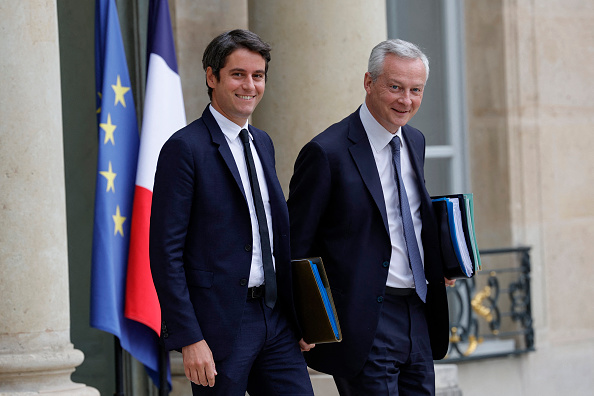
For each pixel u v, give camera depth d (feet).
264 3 43.80
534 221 60.08
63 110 47.55
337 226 30.07
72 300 47.55
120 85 40.65
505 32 59.57
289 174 43.52
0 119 33.53
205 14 48.24
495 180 60.03
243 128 27.43
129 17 46.73
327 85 43.29
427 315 31.32
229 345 26.11
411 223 30.35
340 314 29.84
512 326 59.47
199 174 26.09
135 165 40.75
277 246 27.48
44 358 33.76
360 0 43.70
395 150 30.58
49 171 34.40
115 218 39.81
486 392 57.93
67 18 47.67
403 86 29.55
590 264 61.67
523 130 59.82
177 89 42.27
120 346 41.88
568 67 61.31
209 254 26.22
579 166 61.52
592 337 61.57
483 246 60.18
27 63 33.99
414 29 59.93
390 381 30.04
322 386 43.21
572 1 61.52
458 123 60.64
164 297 25.46
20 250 33.63
